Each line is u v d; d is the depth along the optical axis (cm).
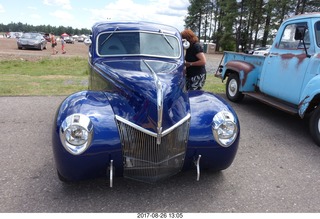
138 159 281
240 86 709
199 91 369
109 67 368
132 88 298
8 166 357
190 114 307
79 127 266
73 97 309
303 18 532
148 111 276
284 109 530
